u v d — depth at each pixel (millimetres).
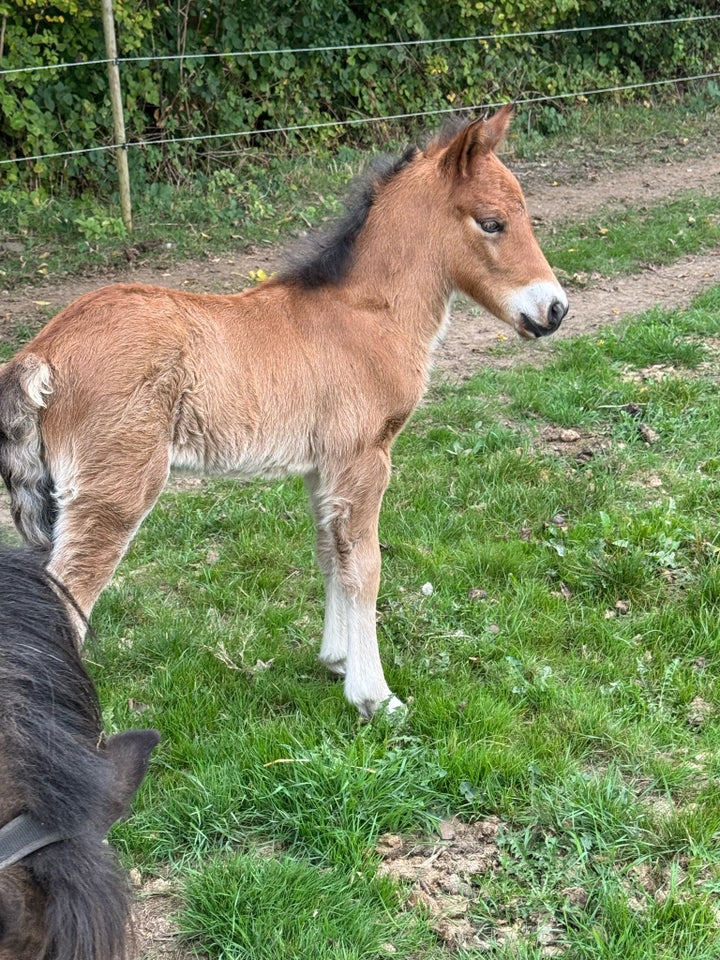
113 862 1461
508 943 2707
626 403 6012
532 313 3594
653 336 6770
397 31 11828
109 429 3066
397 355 3514
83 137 9719
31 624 1515
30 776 1356
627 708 3605
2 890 1267
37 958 1321
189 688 3676
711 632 3988
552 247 8883
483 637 4004
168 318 3197
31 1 8727
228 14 10430
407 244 3527
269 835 3111
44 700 1440
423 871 2965
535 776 3291
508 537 4750
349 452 3451
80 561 3119
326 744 3287
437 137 3707
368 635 3535
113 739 1645
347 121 11016
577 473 5262
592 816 3078
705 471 5254
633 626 4066
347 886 2857
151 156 10031
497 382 6438
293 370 3352
